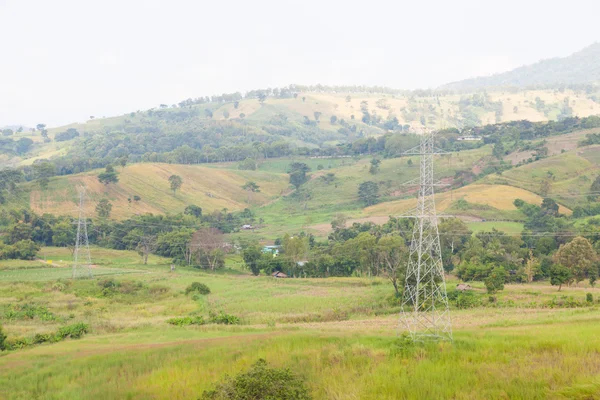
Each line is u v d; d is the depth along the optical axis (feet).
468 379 78.18
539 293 268.82
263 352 108.88
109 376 100.78
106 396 85.97
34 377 104.06
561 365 82.17
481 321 179.11
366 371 87.30
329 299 276.82
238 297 292.40
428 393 73.26
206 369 97.96
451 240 426.51
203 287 308.40
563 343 99.91
